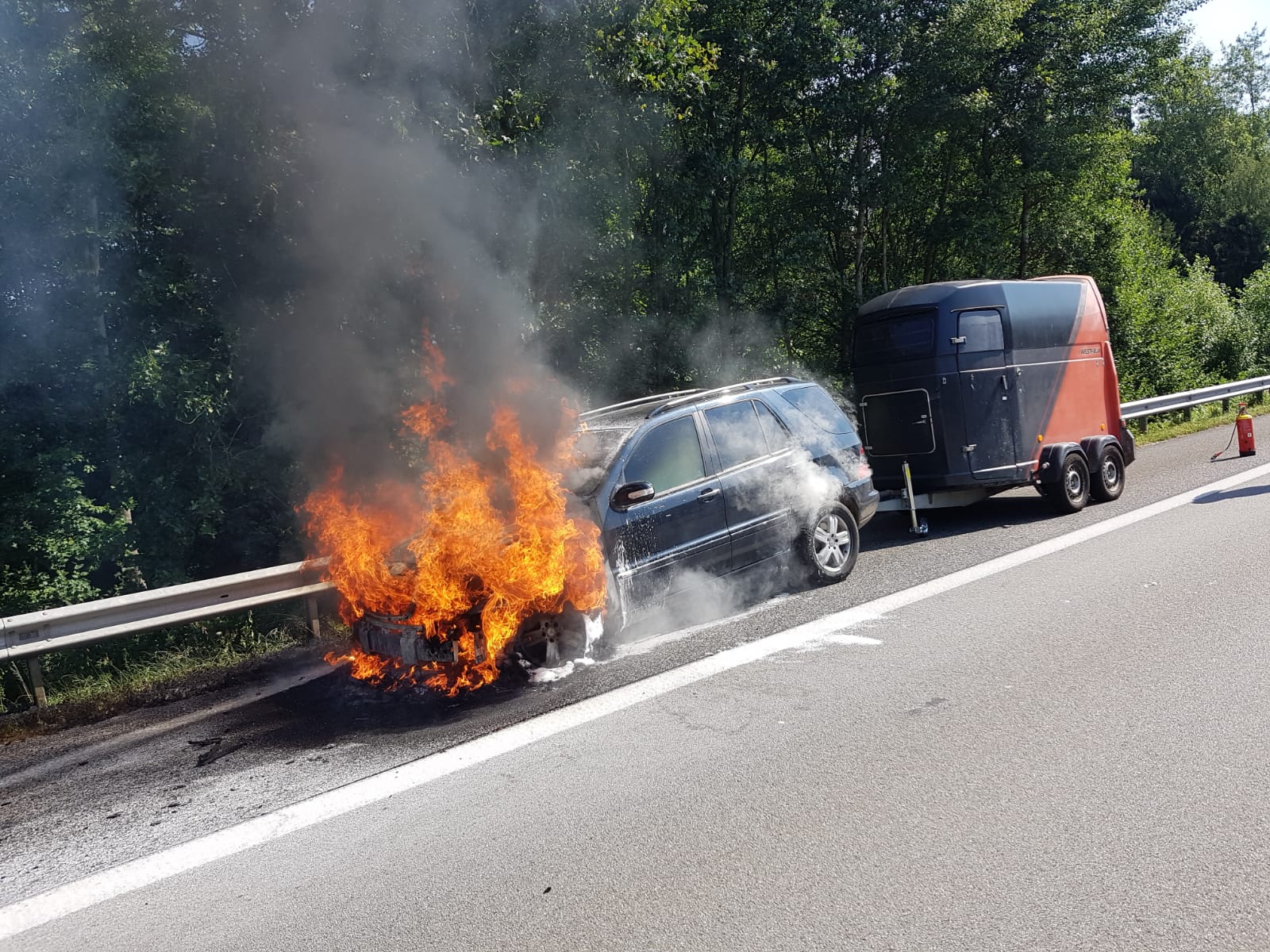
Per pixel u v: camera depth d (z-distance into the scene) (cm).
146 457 982
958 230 2275
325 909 340
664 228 1557
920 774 409
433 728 526
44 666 783
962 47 2022
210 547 1052
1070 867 326
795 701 512
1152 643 563
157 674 724
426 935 316
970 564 832
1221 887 308
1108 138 2362
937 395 1044
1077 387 1149
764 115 1859
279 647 780
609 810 399
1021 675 526
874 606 700
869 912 307
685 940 300
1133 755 411
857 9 1948
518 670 598
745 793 404
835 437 834
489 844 378
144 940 332
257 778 480
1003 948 283
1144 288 3011
